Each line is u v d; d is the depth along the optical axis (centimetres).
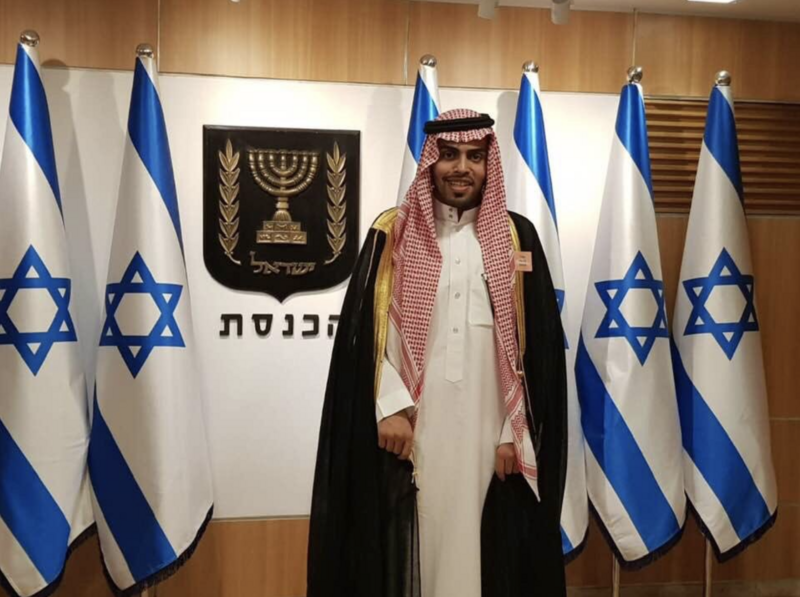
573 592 265
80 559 240
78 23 235
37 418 203
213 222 240
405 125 248
